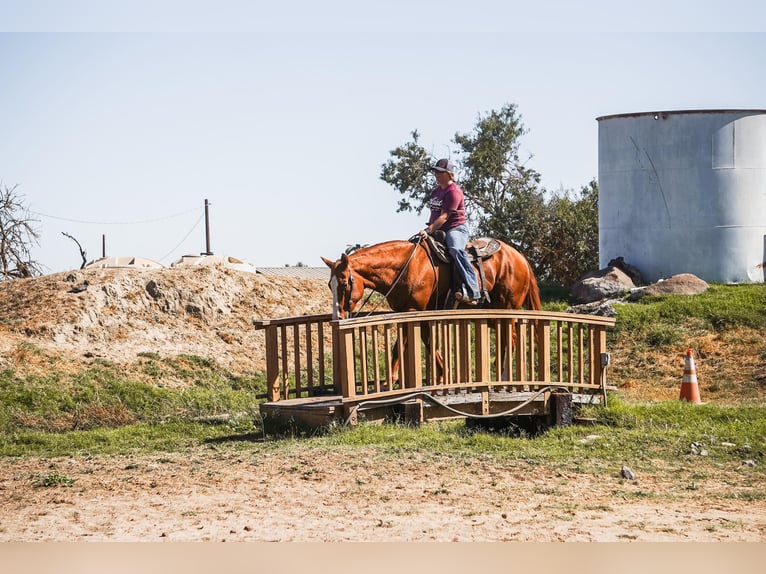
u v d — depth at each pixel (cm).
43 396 1562
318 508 834
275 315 2192
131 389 1656
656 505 857
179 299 2114
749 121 2916
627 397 1759
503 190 3884
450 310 1296
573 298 2711
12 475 1036
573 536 742
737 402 1666
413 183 3950
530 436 1352
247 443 1189
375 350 1229
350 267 1218
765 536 748
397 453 1070
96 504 866
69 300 1994
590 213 3475
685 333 2169
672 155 2919
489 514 812
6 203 3145
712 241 2906
